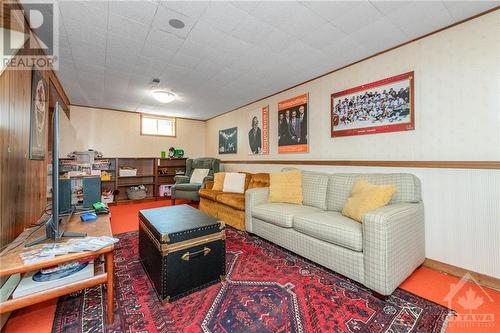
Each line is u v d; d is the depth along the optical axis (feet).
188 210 7.50
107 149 16.33
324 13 5.94
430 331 4.19
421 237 6.50
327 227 6.21
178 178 16.46
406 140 7.33
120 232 9.93
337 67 9.22
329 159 9.75
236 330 4.23
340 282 5.87
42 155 7.47
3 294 4.16
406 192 6.66
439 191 6.54
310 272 6.40
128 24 6.41
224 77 10.34
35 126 6.66
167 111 17.15
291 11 5.86
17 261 3.83
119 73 9.93
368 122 8.35
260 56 8.34
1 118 4.58
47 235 4.83
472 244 5.97
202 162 17.08
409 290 5.52
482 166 5.79
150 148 18.02
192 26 6.52
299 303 5.02
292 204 8.99
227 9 5.80
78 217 6.49
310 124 10.62
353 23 6.35
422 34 6.85
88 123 15.66
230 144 16.84
